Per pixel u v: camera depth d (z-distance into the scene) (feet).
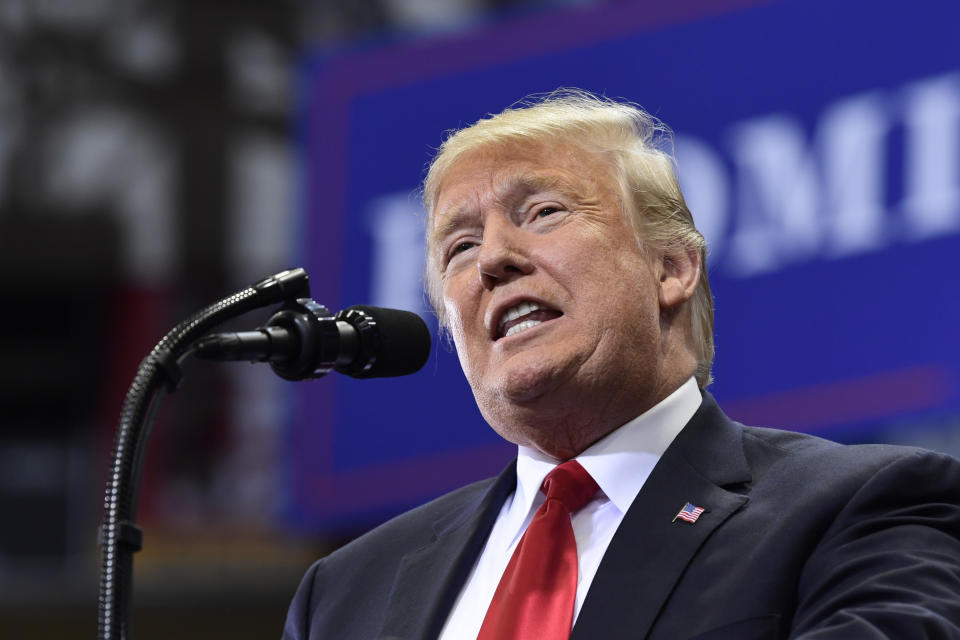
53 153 57.26
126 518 11.69
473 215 16.76
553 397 15.83
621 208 16.57
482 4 49.34
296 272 14.05
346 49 48.73
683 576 13.85
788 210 40.83
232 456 56.39
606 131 17.11
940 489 13.92
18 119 57.06
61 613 45.57
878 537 13.28
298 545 55.52
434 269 19.20
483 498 17.08
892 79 39.73
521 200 16.53
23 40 56.80
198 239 57.16
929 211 38.60
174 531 55.67
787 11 41.60
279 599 44.88
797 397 39.96
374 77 48.08
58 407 63.16
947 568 12.64
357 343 14.32
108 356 61.41
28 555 61.31
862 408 39.04
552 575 14.71
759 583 13.47
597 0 44.70
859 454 14.80
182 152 56.95
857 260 39.60
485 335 16.48
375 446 46.52
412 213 46.32
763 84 41.73
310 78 48.85
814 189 40.55
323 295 47.16
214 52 56.29
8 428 63.41
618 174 16.80
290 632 17.67
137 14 56.65
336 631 16.75
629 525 14.58
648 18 43.78
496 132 17.04
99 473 61.36
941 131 38.78
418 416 46.01
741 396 40.73
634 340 15.99
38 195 57.52
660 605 13.53
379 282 46.39
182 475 56.18
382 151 47.44
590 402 15.88
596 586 13.98
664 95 43.19
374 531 18.44
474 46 46.60
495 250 16.07
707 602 13.48
